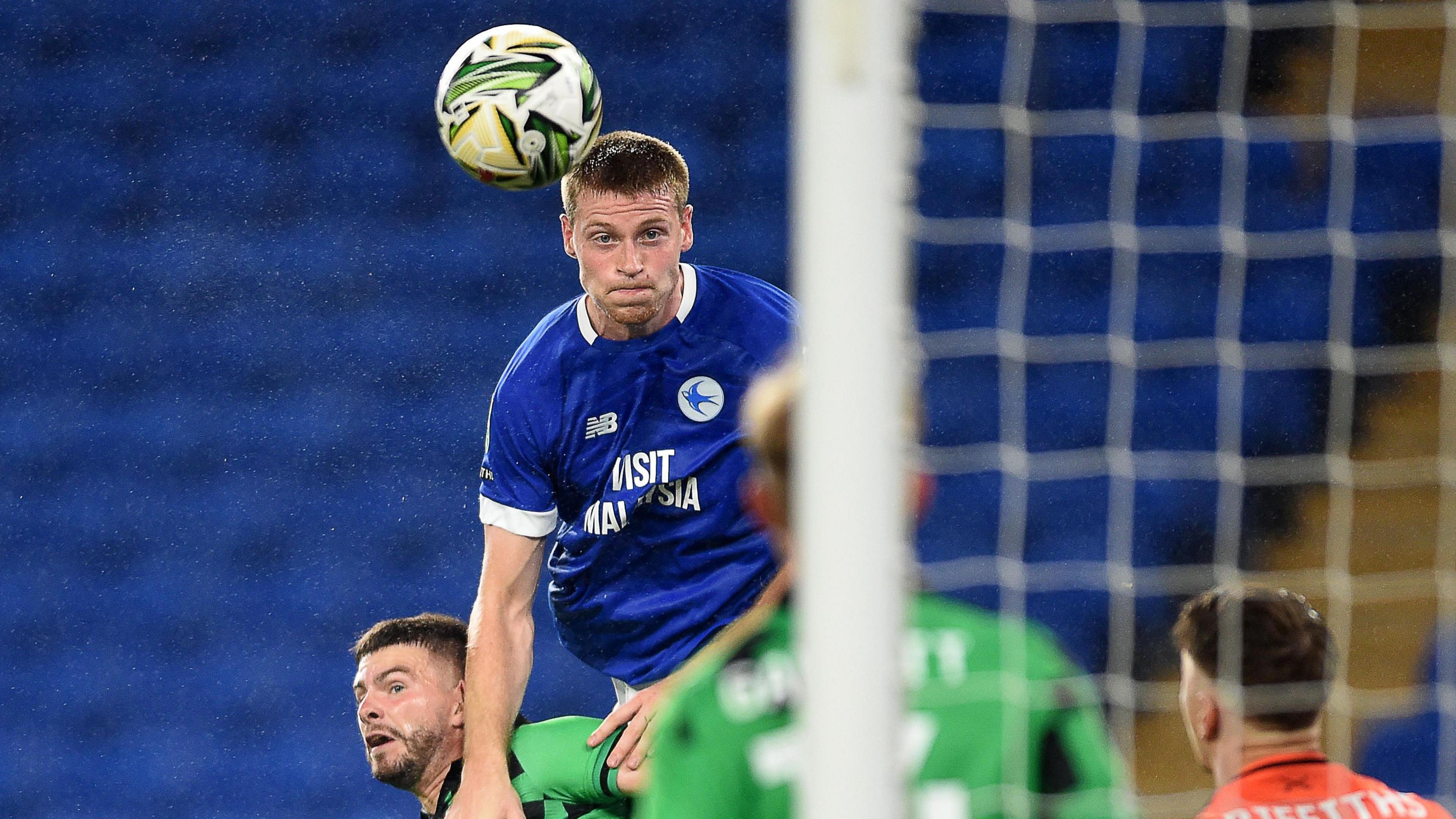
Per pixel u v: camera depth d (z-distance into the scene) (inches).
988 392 1097.4
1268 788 427.5
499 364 1234.6
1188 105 1198.3
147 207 1278.3
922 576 850.1
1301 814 422.9
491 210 1282.0
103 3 1343.5
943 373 1096.2
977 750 315.3
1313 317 1119.6
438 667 589.0
